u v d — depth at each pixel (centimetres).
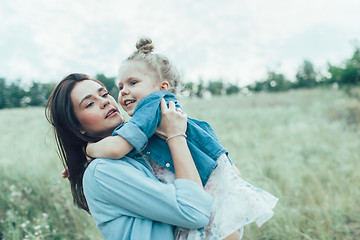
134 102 154
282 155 601
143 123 128
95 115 146
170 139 129
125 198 121
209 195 124
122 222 122
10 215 310
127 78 156
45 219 317
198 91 3956
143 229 120
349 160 536
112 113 149
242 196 126
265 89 3856
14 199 370
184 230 127
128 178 122
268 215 120
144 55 158
